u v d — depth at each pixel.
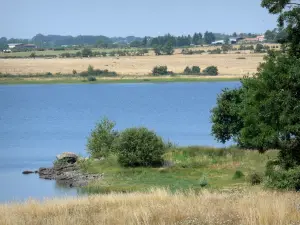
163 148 112.12
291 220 35.19
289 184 61.19
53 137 183.88
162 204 45.78
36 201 53.59
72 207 47.47
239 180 88.19
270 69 60.06
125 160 110.94
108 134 127.50
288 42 62.16
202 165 106.81
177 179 97.25
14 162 132.62
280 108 58.94
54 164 121.44
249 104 63.94
